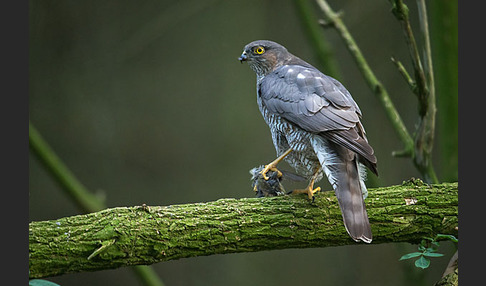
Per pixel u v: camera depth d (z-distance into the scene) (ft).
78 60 40.88
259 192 23.45
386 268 40.68
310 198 20.38
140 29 41.45
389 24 40.68
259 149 42.16
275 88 22.58
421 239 20.62
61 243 18.17
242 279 40.45
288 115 21.74
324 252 41.24
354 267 40.88
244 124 42.39
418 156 24.26
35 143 26.32
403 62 40.42
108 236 18.45
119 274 39.73
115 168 40.70
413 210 20.34
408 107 40.27
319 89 21.53
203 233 19.17
